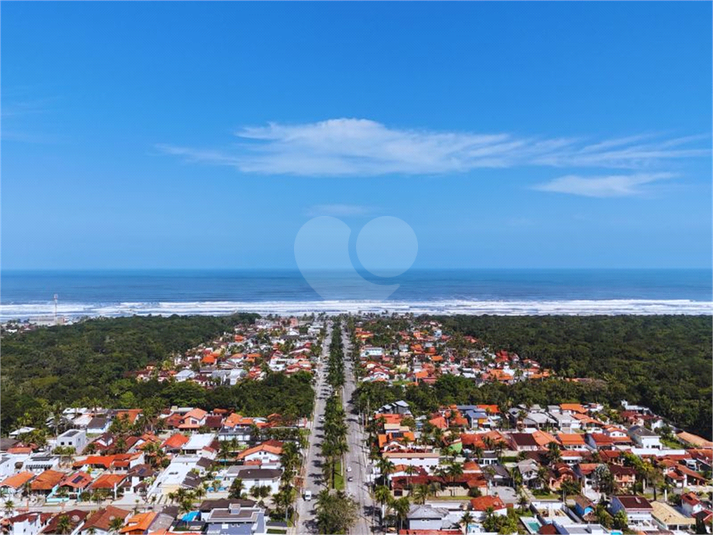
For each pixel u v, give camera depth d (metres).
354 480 99.69
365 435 125.38
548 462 107.50
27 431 124.81
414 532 79.12
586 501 89.00
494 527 80.00
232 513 81.62
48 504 91.62
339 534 79.44
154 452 110.50
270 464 105.31
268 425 127.44
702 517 83.81
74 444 118.56
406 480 95.31
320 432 126.81
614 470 99.31
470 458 110.25
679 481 99.25
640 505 86.19
